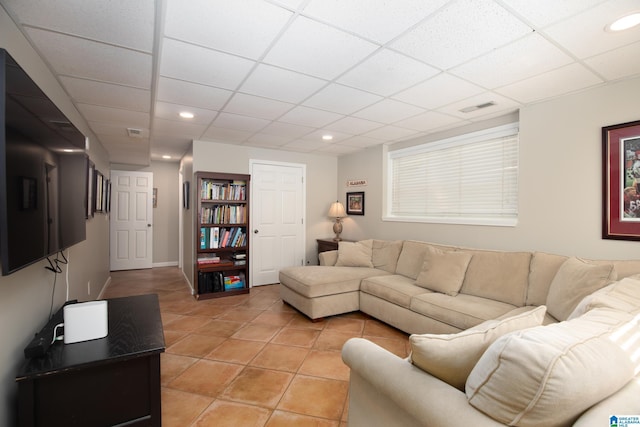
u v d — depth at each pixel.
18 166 1.23
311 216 5.54
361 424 1.37
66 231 1.91
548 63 2.08
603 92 2.44
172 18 1.57
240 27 1.66
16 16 1.50
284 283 3.91
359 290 3.65
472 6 1.49
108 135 3.79
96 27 1.62
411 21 1.62
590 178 2.51
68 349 1.53
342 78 2.33
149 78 2.24
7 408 1.38
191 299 4.23
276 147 4.96
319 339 2.92
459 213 3.72
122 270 6.18
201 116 3.26
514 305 2.56
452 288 2.91
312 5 1.48
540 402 0.77
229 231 4.51
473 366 1.08
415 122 3.49
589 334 0.93
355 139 4.35
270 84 2.44
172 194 6.70
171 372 2.31
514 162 3.18
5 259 1.11
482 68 2.16
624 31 1.70
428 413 0.98
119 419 1.53
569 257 2.44
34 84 1.40
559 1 1.45
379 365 1.24
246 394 2.04
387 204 4.71
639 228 2.24
